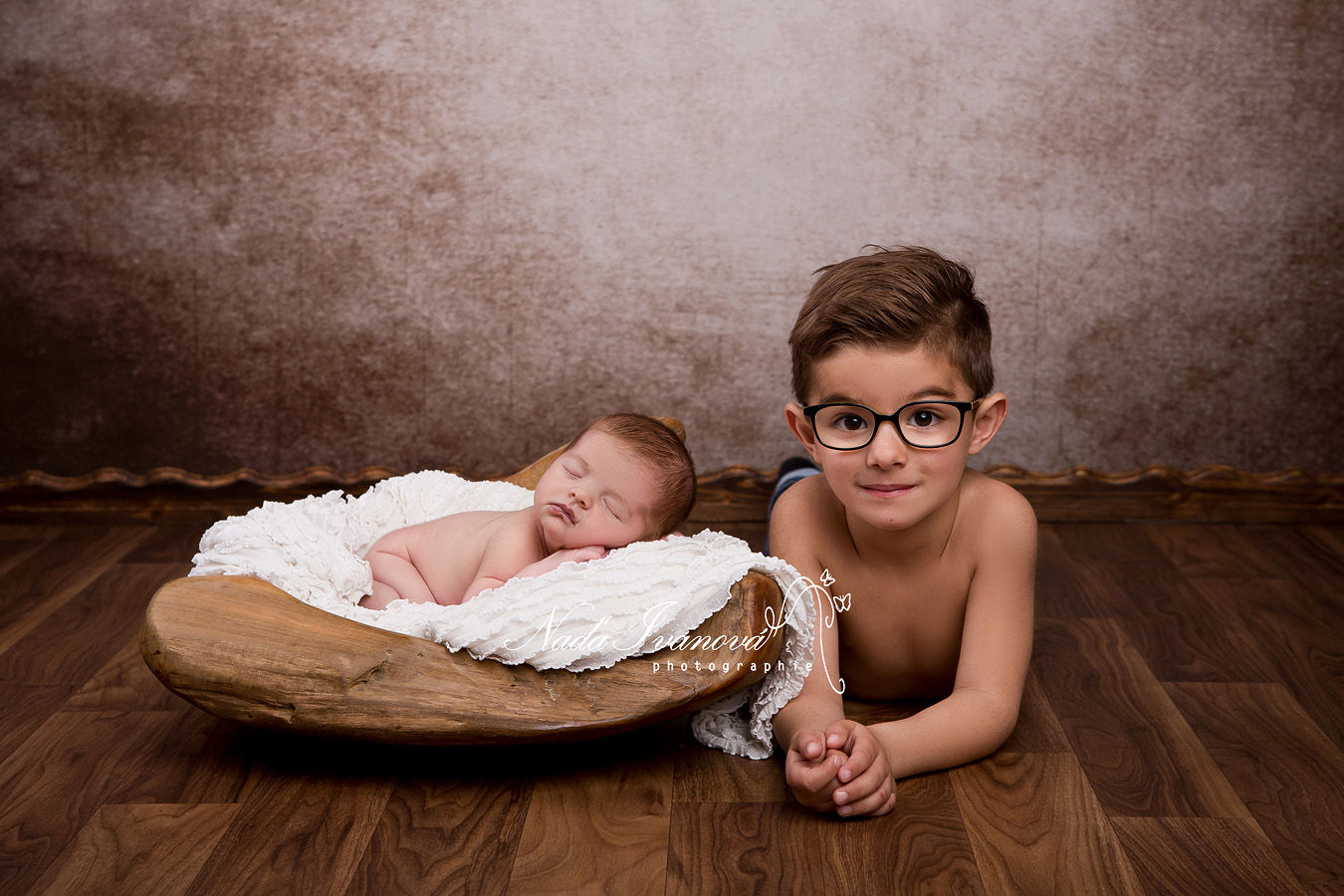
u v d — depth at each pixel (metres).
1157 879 1.00
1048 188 2.12
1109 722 1.32
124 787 1.16
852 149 2.11
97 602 1.72
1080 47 2.07
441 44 2.07
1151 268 2.15
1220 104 2.09
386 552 1.54
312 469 2.20
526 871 1.02
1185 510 2.19
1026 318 2.17
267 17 2.05
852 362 1.12
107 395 2.18
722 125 2.10
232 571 1.32
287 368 2.18
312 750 1.25
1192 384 2.19
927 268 1.16
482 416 2.20
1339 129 2.10
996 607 1.25
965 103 2.09
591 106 2.09
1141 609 1.70
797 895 0.98
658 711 1.14
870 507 1.16
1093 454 2.22
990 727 1.19
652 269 2.15
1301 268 2.15
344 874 1.01
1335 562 1.94
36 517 2.17
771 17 2.06
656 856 1.04
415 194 2.12
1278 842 1.06
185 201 2.11
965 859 1.03
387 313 2.16
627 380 2.19
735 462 2.22
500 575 1.44
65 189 2.10
